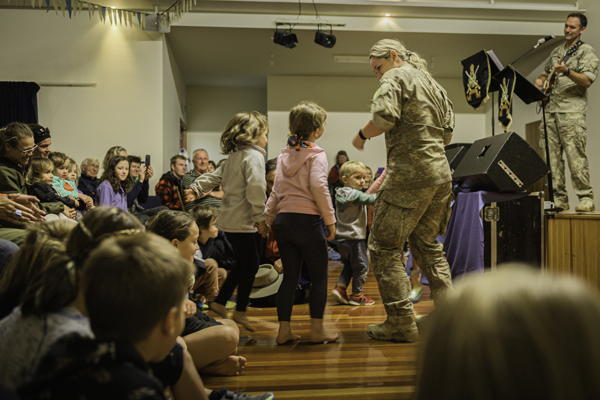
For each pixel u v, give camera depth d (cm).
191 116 959
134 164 453
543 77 404
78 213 337
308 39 671
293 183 219
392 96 203
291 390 160
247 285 234
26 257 87
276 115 855
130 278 67
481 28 644
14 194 180
